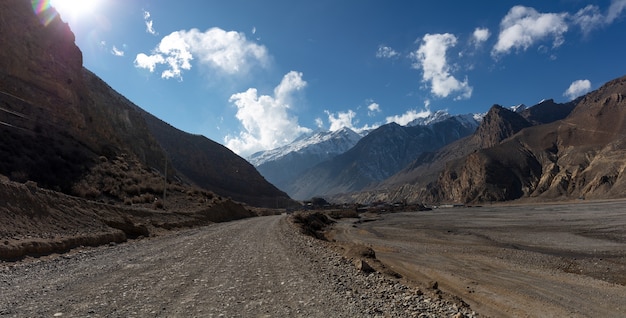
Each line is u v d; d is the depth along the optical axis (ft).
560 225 203.10
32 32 148.15
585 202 453.17
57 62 158.92
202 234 85.15
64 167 111.24
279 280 34.30
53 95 146.61
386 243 144.77
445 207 644.69
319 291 30.63
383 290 34.63
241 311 23.90
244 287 30.86
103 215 73.87
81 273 34.45
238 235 83.92
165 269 37.88
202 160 435.12
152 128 402.52
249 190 463.01
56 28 168.76
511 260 99.81
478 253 113.70
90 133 162.40
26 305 23.17
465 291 64.34
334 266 45.85
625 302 59.06
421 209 572.92
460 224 245.65
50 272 34.63
